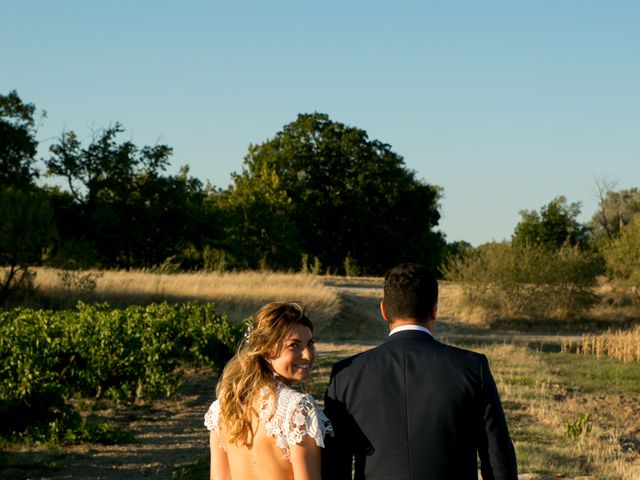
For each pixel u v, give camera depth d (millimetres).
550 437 10953
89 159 45344
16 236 23078
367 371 3203
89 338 12445
